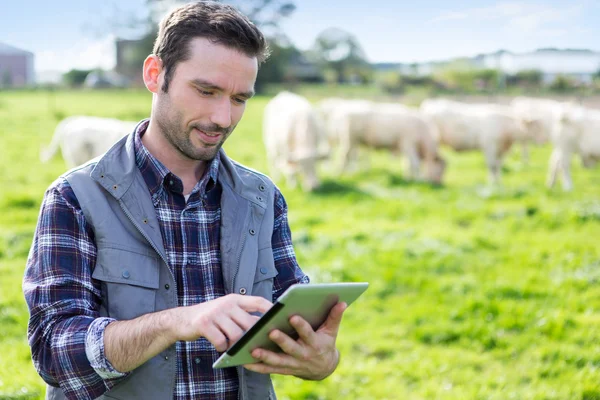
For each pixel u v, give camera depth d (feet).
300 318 5.32
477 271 25.14
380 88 188.75
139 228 6.00
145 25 200.95
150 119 6.44
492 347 18.24
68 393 5.66
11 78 224.33
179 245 6.26
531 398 14.93
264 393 6.31
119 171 6.12
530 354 17.67
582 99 116.78
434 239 29.07
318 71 239.71
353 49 247.70
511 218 34.94
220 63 5.74
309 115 44.91
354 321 19.93
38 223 5.98
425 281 23.29
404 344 18.30
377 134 50.83
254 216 6.57
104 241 5.95
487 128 50.75
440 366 16.87
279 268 6.75
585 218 34.91
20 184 38.99
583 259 27.02
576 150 46.68
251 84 5.97
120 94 166.71
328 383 15.53
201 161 6.47
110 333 5.43
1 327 17.04
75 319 5.59
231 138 69.46
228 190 6.50
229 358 5.21
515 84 161.79
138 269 5.97
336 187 43.98
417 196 42.24
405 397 15.02
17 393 13.03
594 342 18.38
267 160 54.70
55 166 45.98
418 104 127.65
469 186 47.55
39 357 5.75
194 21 5.79
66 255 5.79
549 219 34.30
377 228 32.07
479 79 176.35
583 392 15.39
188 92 5.81
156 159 6.25
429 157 49.44
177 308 5.46
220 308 5.29
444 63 186.70
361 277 23.77
